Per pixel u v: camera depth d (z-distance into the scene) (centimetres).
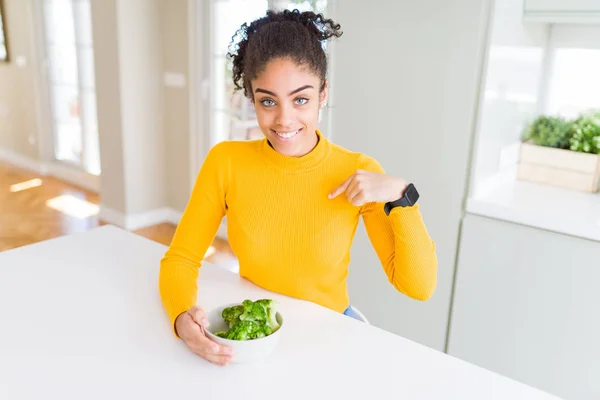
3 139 563
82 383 88
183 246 122
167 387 87
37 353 95
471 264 198
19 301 114
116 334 102
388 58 203
